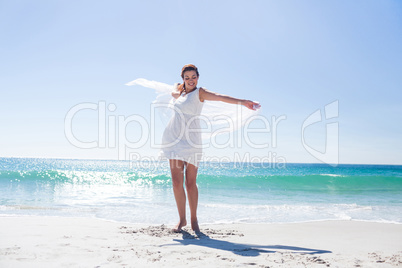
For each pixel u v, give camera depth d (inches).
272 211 279.7
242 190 478.0
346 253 117.0
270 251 116.2
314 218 245.1
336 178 606.5
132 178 580.4
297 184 561.3
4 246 112.7
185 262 95.7
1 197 336.5
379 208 313.6
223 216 245.1
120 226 174.4
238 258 102.3
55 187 456.4
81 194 382.0
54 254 102.4
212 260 98.7
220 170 1190.3
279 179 589.9
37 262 92.5
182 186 151.6
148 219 218.7
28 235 136.8
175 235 142.9
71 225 173.8
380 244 140.9
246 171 1188.5
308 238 153.7
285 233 168.6
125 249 111.4
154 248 114.4
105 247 114.3
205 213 258.1
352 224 211.0
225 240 137.6
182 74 152.9
